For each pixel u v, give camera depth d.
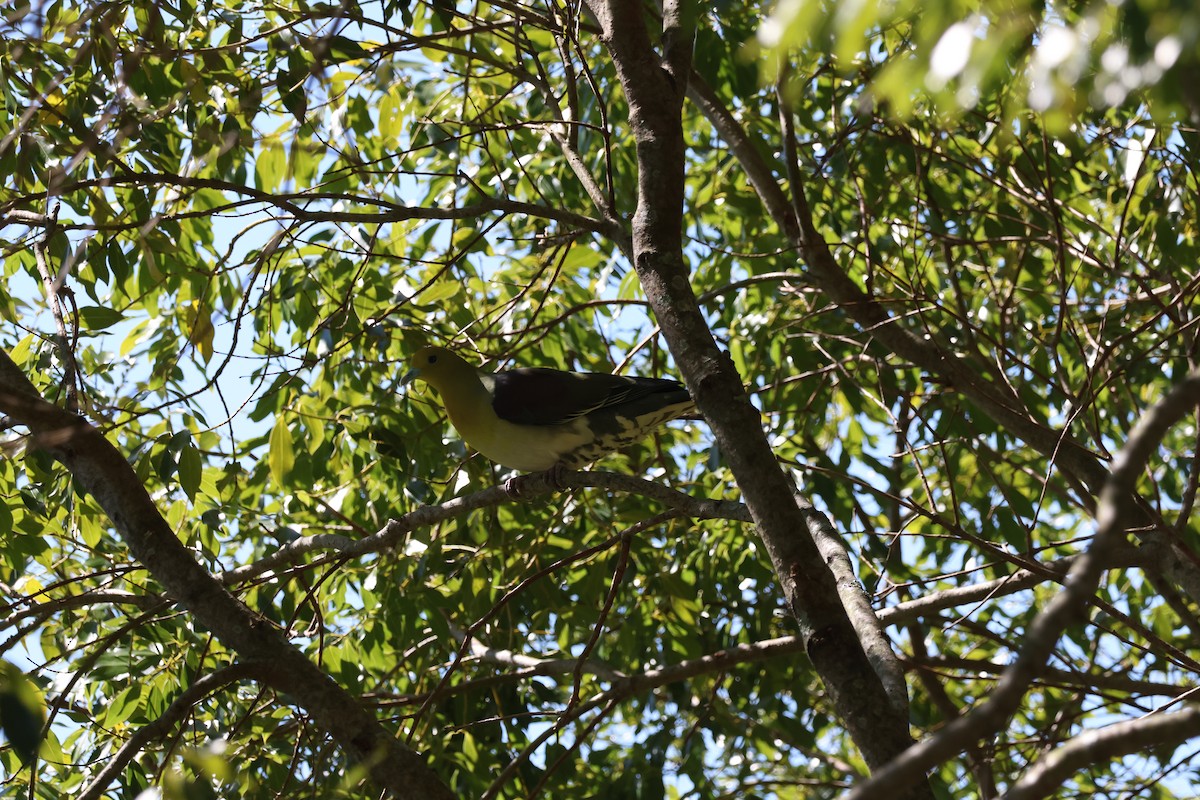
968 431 11.74
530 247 13.31
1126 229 12.01
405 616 11.16
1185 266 10.88
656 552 13.12
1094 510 9.34
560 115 9.25
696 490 12.77
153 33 7.80
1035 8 4.66
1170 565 9.02
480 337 10.95
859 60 10.50
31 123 8.20
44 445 5.96
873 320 10.48
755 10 11.52
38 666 8.30
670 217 7.69
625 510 12.26
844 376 12.26
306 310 11.62
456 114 12.45
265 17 9.82
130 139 8.71
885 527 14.30
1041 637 3.28
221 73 9.12
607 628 13.05
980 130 12.73
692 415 10.86
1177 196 10.51
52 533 10.35
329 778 9.62
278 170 10.75
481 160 13.44
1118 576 14.29
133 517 6.91
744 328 13.37
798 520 6.40
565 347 13.09
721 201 13.06
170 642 10.45
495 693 11.25
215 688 6.38
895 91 3.74
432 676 12.64
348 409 11.45
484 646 12.33
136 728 10.22
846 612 6.36
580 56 8.54
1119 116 11.73
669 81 8.29
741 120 12.73
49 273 7.86
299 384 11.06
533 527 12.43
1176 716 3.52
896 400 12.41
